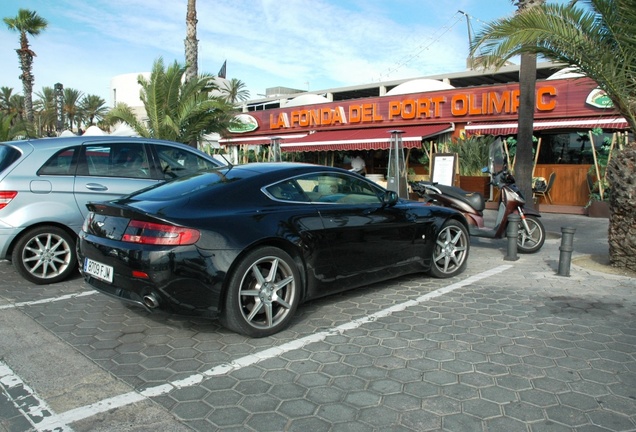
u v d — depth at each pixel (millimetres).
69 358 3555
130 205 3918
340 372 3309
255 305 3883
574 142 13773
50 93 55031
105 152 5988
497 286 5461
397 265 5117
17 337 3955
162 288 3568
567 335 3955
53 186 5484
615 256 6215
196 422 2703
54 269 5613
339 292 4828
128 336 3979
